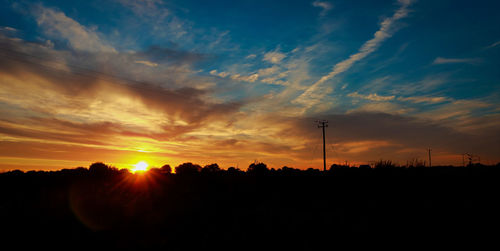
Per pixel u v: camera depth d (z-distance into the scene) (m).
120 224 14.52
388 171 24.47
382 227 12.08
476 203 15.00
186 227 13.60
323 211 16.11
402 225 12.18
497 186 18.56
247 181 38.19
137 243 10.84
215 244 10.54
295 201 20.83
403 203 16.42
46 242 10.95
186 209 19.11
